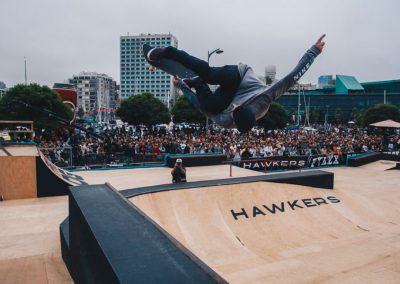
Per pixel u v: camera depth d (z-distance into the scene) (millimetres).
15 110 32469
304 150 22406
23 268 6395
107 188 6676
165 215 9312
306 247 9102
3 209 10516
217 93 4328
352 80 146625
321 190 13430
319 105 130875
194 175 15883
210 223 9602
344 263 7965
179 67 4766
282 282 6875
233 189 11227
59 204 11180
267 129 55781
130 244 3684
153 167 18344
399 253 8719
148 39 188750
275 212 10984
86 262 4566
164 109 55656
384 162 23969
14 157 11805
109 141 20328
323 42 4328
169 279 2859
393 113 62312
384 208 13312
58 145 20078
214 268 7406
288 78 4117
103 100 193000
